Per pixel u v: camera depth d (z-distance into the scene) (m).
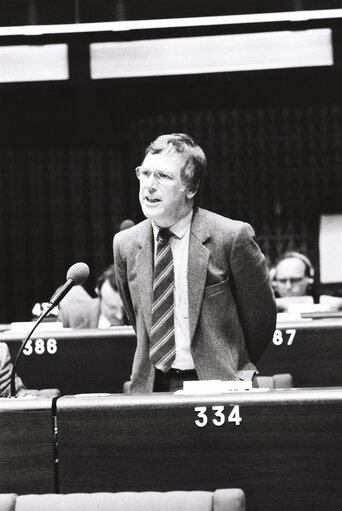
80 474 5.29
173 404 5.25
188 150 6.50
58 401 5.33
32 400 5.35
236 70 13.95
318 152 18.45
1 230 19.66
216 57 14.01
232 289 6.66
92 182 19.56
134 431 5.27
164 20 12.45
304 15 12.48
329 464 5.16
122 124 19.00
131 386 6.59
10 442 5.32
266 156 18.52
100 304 13.62
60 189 19.61
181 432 5.24
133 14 12.31
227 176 18.52
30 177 19.58
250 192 18.52
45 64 13.79
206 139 18.45
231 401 5.23
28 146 19.41
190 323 6.45
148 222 6.74
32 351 9.70
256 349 6.89
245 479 5.20
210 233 6.54
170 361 6.49
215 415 5.23
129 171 19.45
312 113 18.39
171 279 6.52
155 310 6.52
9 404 5.34
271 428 5.20
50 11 12.04
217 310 6.52
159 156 6.46
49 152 19.56
